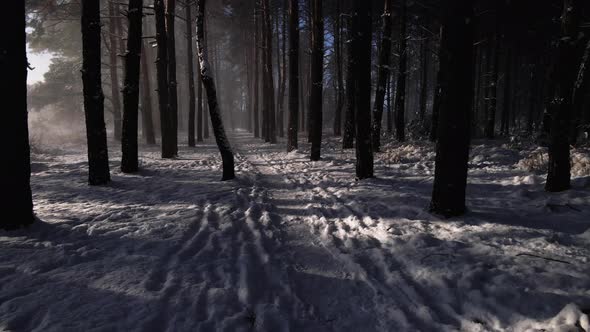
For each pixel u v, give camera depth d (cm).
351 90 1722
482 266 390
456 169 580
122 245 491
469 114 573
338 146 1966
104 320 302
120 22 2466
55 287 357
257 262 455
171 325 304
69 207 701
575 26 629
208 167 1342
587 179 690
